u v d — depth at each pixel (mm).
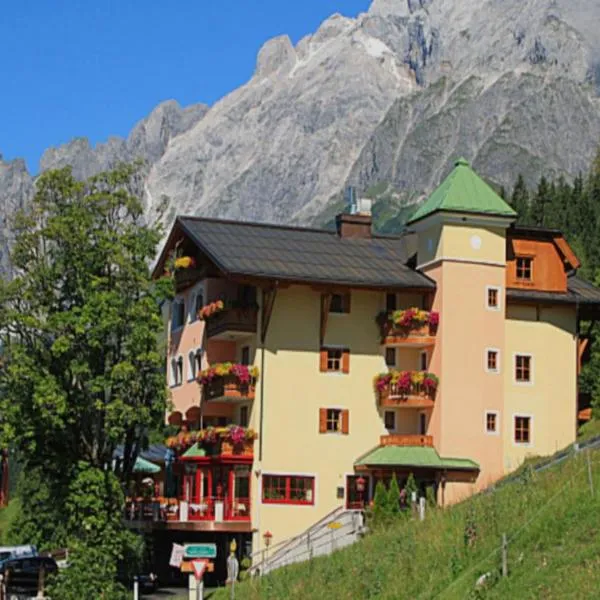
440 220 65500
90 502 57844
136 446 62406
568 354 67938
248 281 61531
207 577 63594
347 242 68688
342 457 64062
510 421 65875
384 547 45406
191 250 70062
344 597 40406
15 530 80562
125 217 62375
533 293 67500
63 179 61656
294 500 62875
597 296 69000
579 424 70875
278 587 45781
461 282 65375
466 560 38156
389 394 64625
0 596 53750
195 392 68625
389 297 66438
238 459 62469
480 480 64062
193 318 70062
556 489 41500
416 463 62844
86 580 52469
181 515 63562
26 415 59000
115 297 59000
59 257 60688
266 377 63312
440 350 64625
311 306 64625
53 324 58719
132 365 58938
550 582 32500
